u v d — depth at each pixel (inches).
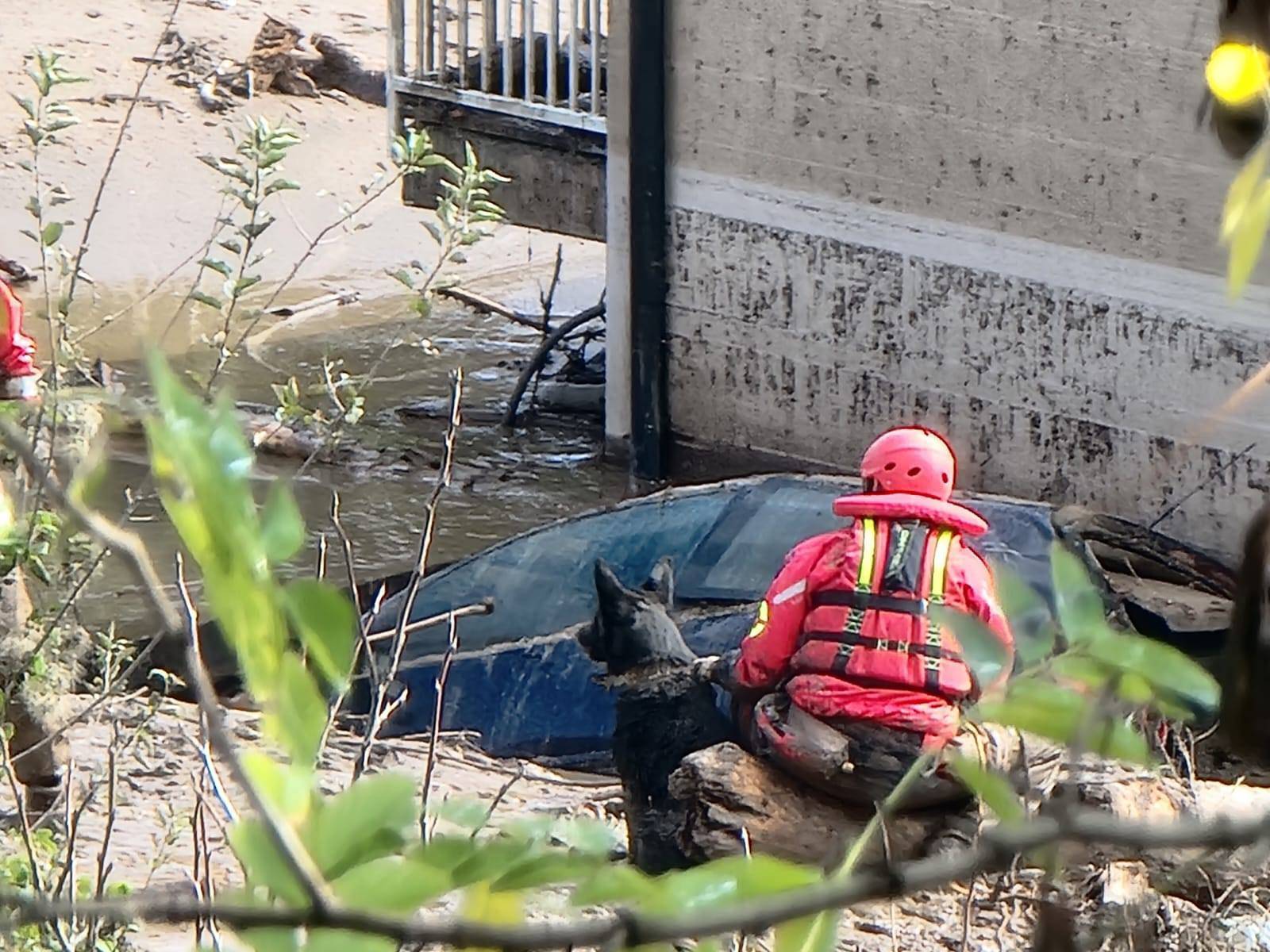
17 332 503.8
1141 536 1179.9
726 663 741.3
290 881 114.2
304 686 115.1
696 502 1216.2
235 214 2677.2
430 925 110.7
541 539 1209.4
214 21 3270.2
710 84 1676.9
